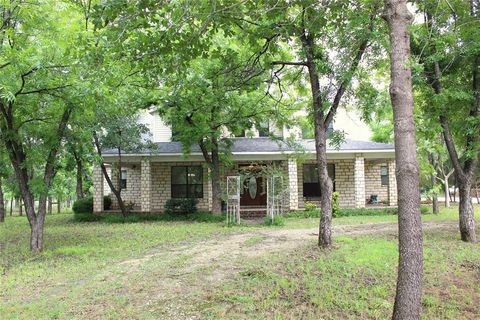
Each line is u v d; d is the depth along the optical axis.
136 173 22.02
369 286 6.08
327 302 5.42
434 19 8.56
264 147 19.64
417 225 3.62
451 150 10.24
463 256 8.05
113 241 11.80
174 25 5.37
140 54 6.02
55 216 22.64
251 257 8.47
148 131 19.17
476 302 5.56
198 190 21.25
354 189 20.95
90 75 7.32
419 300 3.61
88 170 25.77
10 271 8.07
